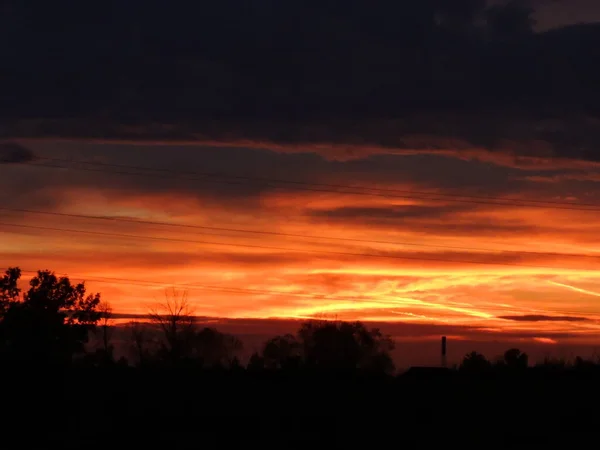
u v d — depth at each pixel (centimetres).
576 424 4678
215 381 5172
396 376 5962
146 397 4906
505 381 5434
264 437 4356
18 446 4175
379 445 4238
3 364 4878
